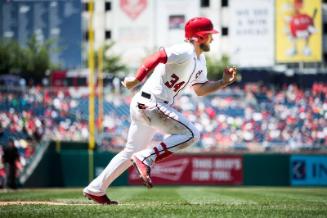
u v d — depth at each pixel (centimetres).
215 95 9994
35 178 6650
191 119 9044
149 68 2139
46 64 12531
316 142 8925
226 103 9375
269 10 12131
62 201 2938
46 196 3834
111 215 1939
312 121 9119
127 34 13275
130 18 13250
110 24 13450
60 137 8769
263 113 9225
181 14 13025
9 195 4094
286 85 10931
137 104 2248
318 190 5606
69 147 7481
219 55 12862
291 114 9238
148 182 2211
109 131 9000
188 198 3484
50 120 8919
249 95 9825
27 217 1925
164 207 2238
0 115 8569
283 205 2514
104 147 8238
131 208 2183
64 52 12594
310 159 7450
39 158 6775
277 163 7412
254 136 8888
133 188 6291
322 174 7438
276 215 1972
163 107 2223
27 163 6688
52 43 12538
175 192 4744
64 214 1980
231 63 12356
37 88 9906
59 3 12431
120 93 10775
